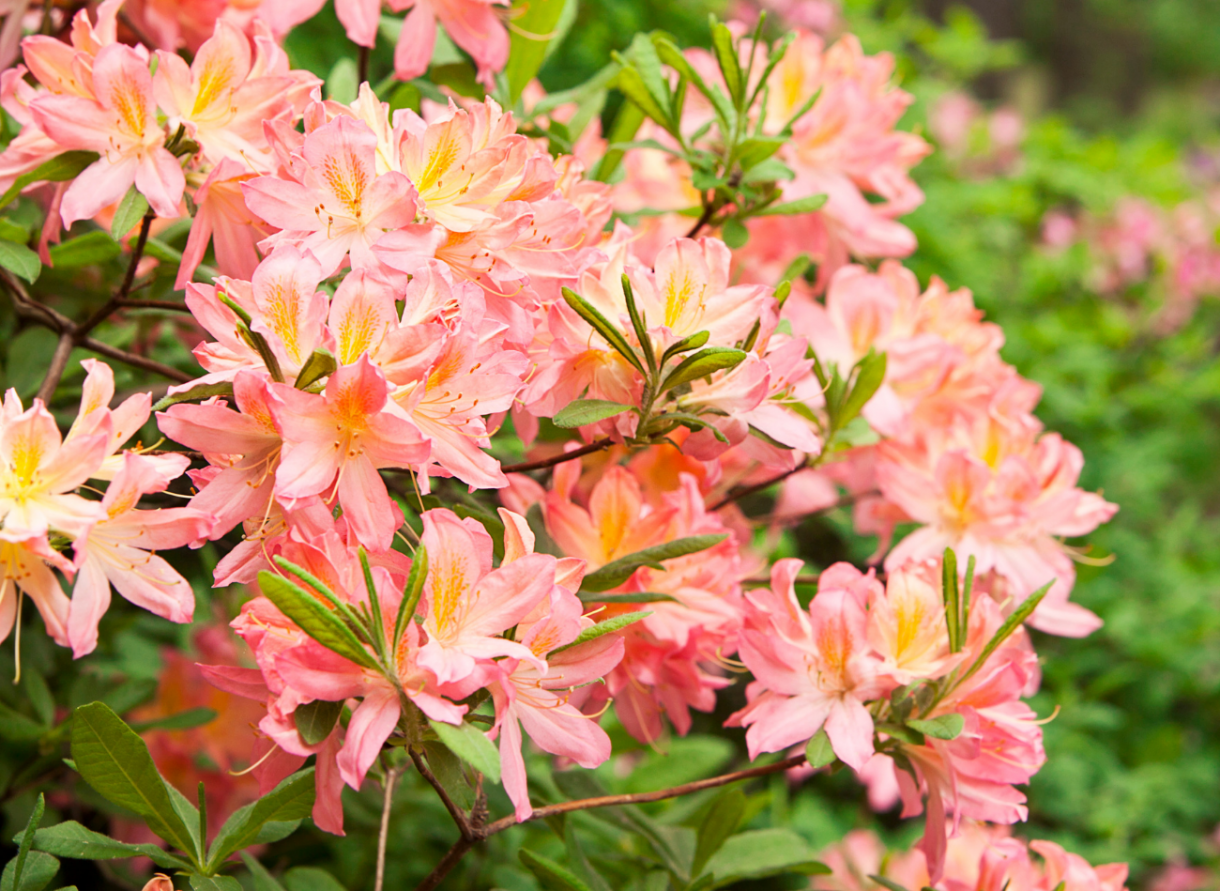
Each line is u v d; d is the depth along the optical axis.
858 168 1.30
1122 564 2.63
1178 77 9.75
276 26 1.17
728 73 1.19
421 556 0.95
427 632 0.96
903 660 1.09
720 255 1.07
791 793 2.18
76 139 1.04
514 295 1.04
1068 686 2.31
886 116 1.30
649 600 1.08
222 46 1.05
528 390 1.05
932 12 5.30
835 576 1.11
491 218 1.03
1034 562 1.23
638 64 1.21
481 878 1.33
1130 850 2.29
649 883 1.19
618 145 1.23
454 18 1.20
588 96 1.29
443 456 1.00
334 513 1.03
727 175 1.20
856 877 1.56
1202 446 3.17
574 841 1.14
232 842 1.02
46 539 0.96
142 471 0.98
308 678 0.96
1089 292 3.09
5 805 1.28
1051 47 9.37
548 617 1.00
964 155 3.23
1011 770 1.08
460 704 0.99
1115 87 9.57
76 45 1.07
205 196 1.07
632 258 1.09
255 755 1.03
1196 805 2.42
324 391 0.97
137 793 1.01
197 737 1.34
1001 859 1.14
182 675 1.34
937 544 1.22
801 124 1.30
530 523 1.13
